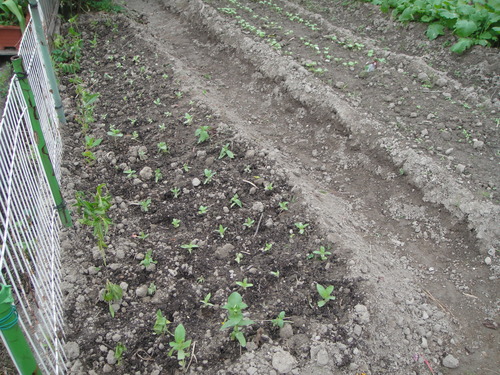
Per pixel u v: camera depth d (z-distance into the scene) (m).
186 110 5.98
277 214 4.35
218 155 5.15
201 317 3.43
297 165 5.20
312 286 3.64
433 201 4.48
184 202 4.53
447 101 5.78
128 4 9.87
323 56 6.94
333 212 4.42
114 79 6.82
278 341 3.27
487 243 4.05
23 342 2.41
